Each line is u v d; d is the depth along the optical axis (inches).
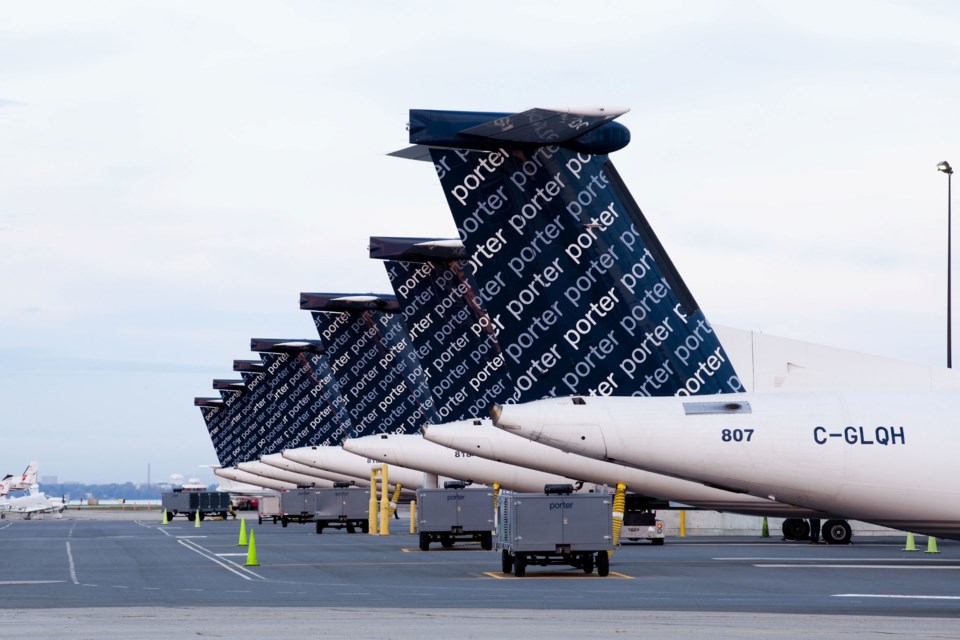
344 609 975.0
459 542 2333.9
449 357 2129.7
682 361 1213.7
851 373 1255.5
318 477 4320.9
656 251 1212.5
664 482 1729.8
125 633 787.4
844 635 758.5
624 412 1197.1
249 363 5265.8
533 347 1206.3
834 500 1208.8
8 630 810.8
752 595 1114.7
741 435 1191.6
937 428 1197.1
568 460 1788.9
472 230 1194.6
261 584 1301.7
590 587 1221.7
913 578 1320.1
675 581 1294.3
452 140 1157.1
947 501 1192.2
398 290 2151.8
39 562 1779.0
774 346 1261.1
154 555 1969.7
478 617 895.1
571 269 1203.2
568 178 1192.2
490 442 1855.3
